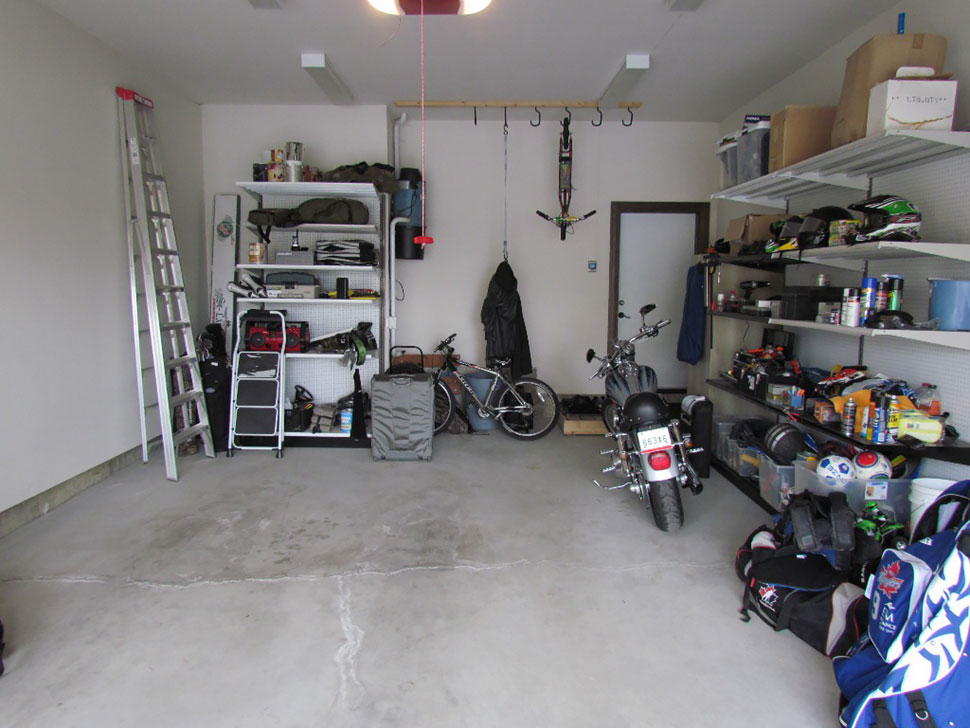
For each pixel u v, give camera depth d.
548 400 4.87
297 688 1.87
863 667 1.74
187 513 3.23
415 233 5.31
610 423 4.61
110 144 3.79
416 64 4.10
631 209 5.69
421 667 1.97
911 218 2.46
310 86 4.51
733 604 2.37
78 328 3.48
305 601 2.36
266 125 5.02
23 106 3.05
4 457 2.93
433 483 3.77
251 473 3.92
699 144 5.64
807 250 2.98
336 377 4.89
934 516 1.98
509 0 3.12
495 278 5.07
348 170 4.49
